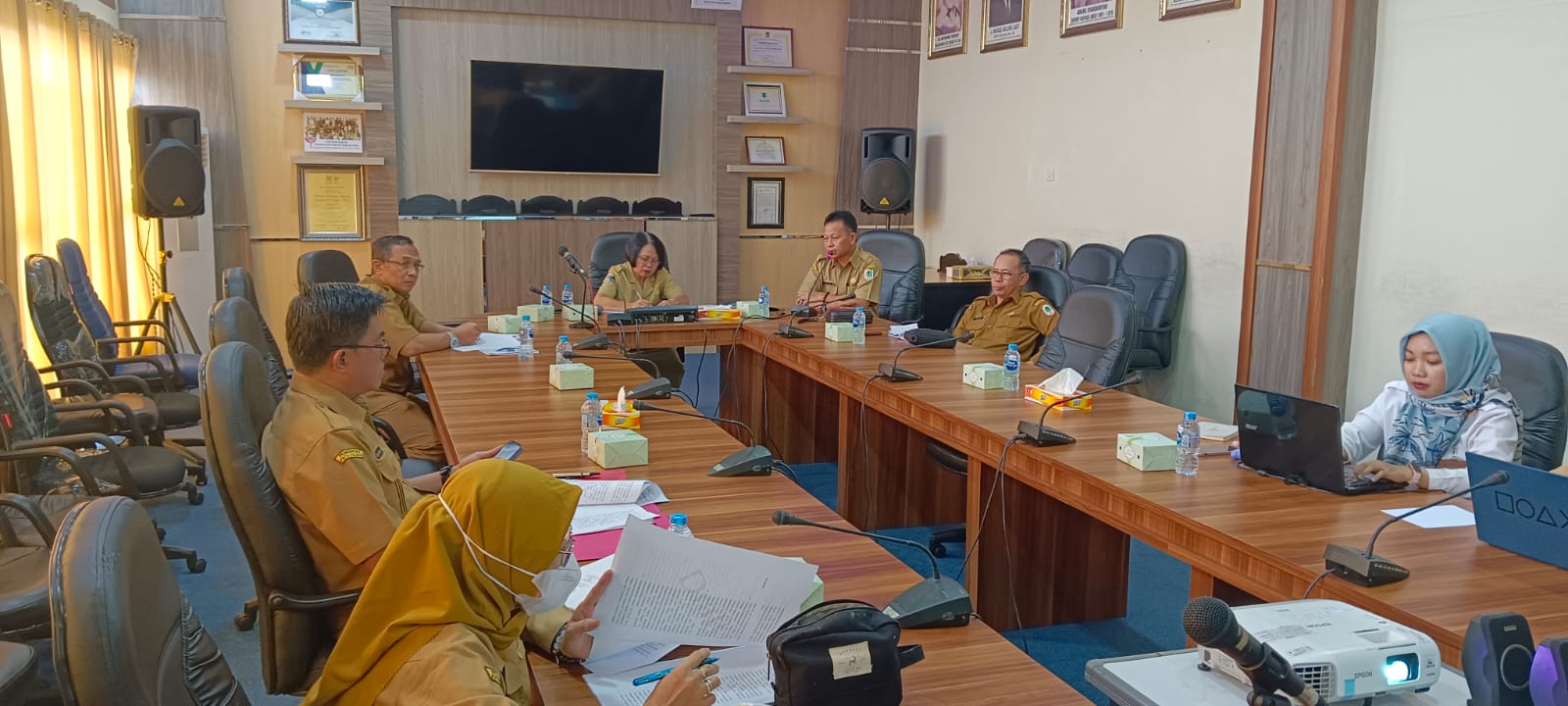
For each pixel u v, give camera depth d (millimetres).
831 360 4012
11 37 4355
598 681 1510
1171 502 2266
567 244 7160
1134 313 3699
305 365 2012
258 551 1888
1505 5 4047
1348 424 2707
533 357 3996
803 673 1198
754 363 4918
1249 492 2352
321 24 6574
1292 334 4898
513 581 1352
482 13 6938
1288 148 4859
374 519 1893
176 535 3885
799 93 7684
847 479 4004
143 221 6223
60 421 3518
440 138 7000
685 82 7461
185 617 1242
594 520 2100
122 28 6250
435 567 1318
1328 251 4684
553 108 7070
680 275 7469
